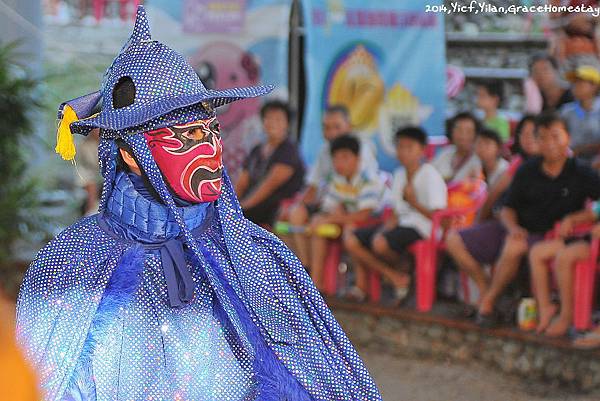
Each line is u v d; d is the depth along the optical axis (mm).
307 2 7715
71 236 2695
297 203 7461
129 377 2596
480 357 6191
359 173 7086
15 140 9062
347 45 7691
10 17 9797
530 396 5617
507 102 7988
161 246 2701
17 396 2562
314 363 2820
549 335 5848
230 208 2797
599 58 7082
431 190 6613
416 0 7531
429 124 7582
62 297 2596
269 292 2803
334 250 7102
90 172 8203
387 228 6781
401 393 5750
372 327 6734
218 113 8211
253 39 8156
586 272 5734
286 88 8141
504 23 7914
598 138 6617
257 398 2695
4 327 2791
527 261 6082
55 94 10695
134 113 2564
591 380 5637
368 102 7672
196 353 2645
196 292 2699
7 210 8672
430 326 6441
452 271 6758
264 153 7750
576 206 5934
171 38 8367
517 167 6367
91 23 12258
